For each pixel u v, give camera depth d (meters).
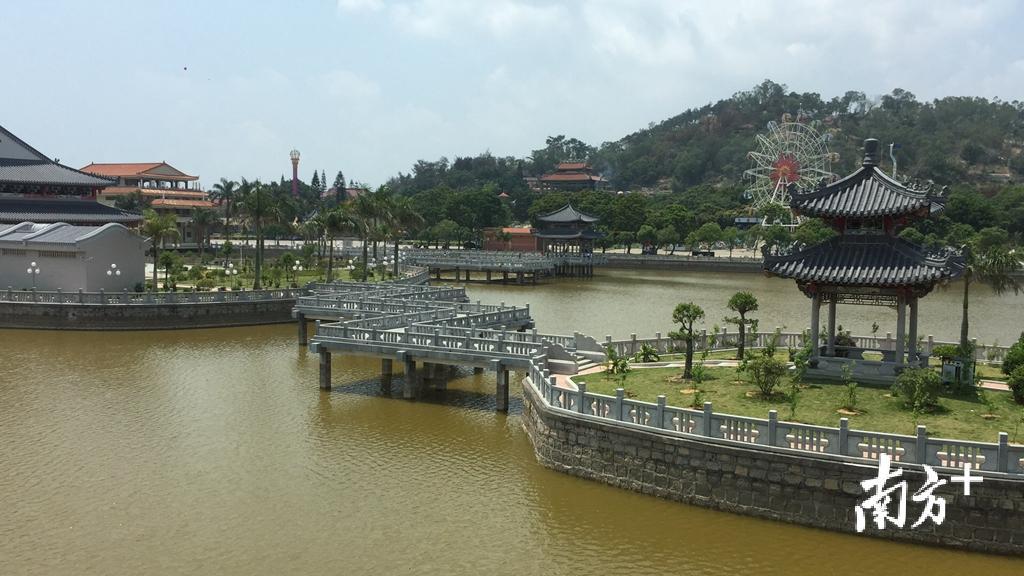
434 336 47.56
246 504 33.19
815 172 188.00
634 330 78.25
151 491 34.47
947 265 37.12
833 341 42.28
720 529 29.58
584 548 29.30
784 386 39.59
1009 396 37.41
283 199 138.62
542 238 162.12
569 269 144.88
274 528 31.02
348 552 29.14
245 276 107.31
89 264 78.25
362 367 58.22
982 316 89.94
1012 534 26.72
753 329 52.12
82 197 120.00
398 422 44.03
